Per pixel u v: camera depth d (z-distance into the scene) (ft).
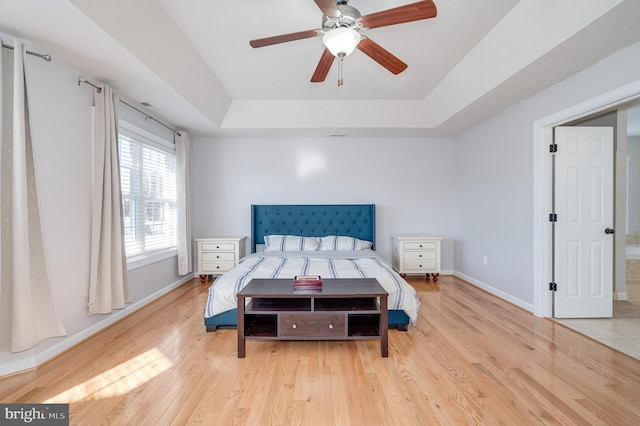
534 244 9.91
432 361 6.89
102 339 8.11
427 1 5.22
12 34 6.30
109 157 8.52
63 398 5.56
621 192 11.57
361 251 13.53
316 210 15.40
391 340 8.03
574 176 9.52
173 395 5.65
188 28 7.99
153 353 7.32
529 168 10.18
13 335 6.03
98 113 8.28
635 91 6.81
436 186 15.93
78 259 7.90
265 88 11.87
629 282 12.95
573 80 8.39
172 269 13.23
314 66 10.11
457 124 13.46
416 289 13.20
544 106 9.48
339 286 7.70
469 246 14.33
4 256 6.19
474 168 13.84
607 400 5.47
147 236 11.55
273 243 14.28
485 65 9.10
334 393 5.71
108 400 5.50
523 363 6.79
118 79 8.58
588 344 7.74
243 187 15.65
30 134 6.41
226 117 13.53
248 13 7.41
